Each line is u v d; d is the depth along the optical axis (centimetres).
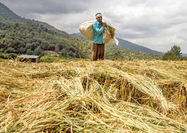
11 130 96
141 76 224
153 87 197
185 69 320
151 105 166
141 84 198
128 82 200
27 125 96
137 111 149
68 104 125
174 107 175
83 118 120
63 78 203
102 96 171
